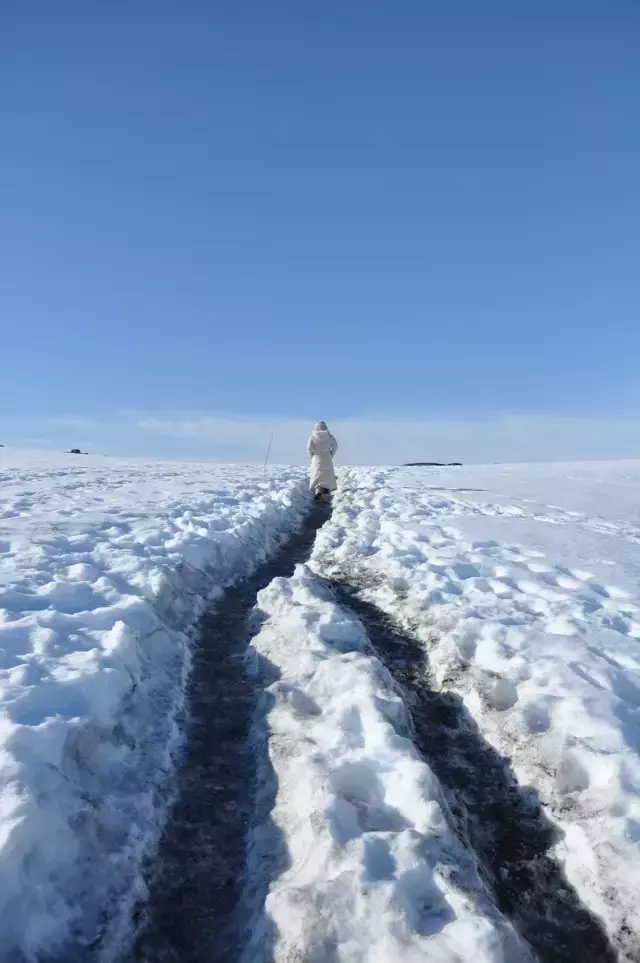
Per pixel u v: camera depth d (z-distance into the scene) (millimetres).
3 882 3092
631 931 3398
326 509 17656
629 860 3658
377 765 4402
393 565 9070
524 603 7457
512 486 20094
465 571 8805
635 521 13375
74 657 5094
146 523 10836
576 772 4441
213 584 8719
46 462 28750
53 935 3164
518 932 3492
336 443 19828
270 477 21812
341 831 3791
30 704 4285
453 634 6441
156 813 4207
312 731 4898
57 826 3543
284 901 3359
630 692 5309
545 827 4238
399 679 6113
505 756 4863
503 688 5484
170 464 30188
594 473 25781
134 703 5062
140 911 3541
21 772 3568
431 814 3926
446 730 5316
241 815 4383
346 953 3129
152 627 6230
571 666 5629
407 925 3219
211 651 6883
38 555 7965
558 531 11562
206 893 3750
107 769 4312
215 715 5582
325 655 6031
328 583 8859
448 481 21812
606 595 7953
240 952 3326
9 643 5219
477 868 3738
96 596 6609
